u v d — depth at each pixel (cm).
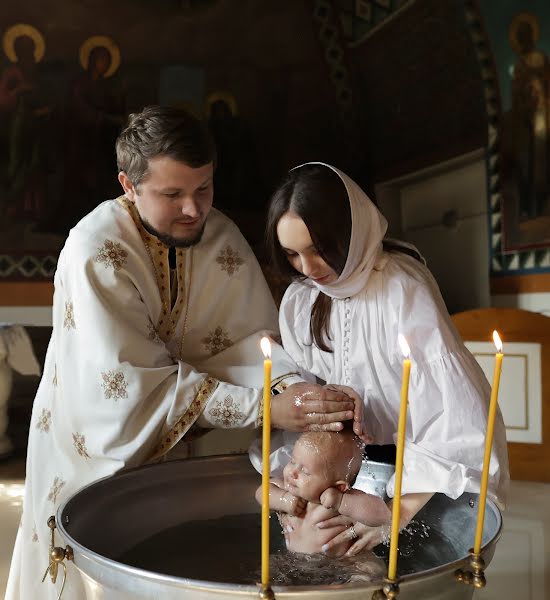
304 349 204
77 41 777
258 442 202
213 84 815
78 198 781
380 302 179
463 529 166
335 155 805
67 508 153
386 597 113
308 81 796
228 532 179
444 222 665
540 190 539
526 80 544
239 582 149
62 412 202
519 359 426
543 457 421
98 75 786
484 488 125
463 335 438
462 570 123
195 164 183
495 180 588
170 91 809
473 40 586
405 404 114
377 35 700
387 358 180
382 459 217
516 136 562
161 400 193
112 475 175
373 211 176
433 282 189
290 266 185
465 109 614
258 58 803
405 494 162
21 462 535
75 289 198
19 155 764
